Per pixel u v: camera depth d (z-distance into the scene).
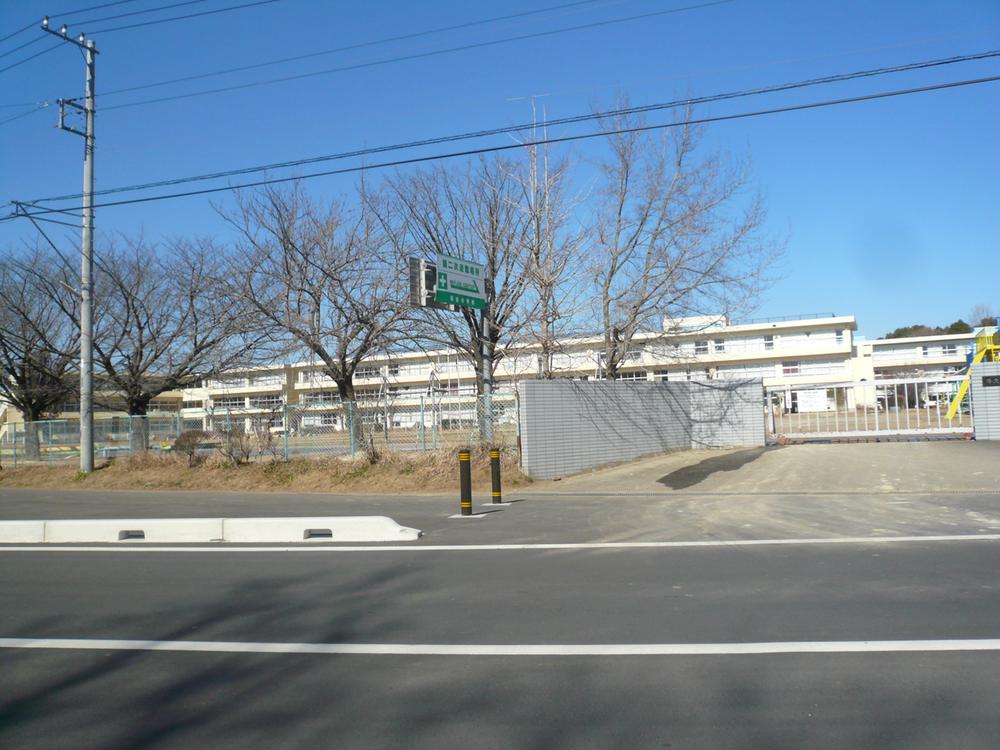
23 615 7.83
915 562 8.98
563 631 6.71
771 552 9.85
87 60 22.58
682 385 22.98
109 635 7.03
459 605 7.70
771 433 22.94
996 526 11.27
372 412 20.89
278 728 4.81
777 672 5.55
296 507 16.11
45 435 28.89
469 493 13.84
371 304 23.05
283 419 22.19
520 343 23.02
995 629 6.40
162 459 23.16
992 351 27.05
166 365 28.00
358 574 9.34
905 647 6.01
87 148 22.83
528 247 21.86
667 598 7.70
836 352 53.78
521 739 4.56
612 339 22.72
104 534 12.62
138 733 4.80
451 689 5.41
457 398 20.00
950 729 4.53
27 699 5.45
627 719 4.81
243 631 7.04
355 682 5.61
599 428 20.06
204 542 12.20
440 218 23.17
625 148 21.98
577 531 11.91
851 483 15.74
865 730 4.55
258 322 24.45
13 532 12.83
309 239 23.16
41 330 28.56
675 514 13.28
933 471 16.22
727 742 4.44
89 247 23.61
